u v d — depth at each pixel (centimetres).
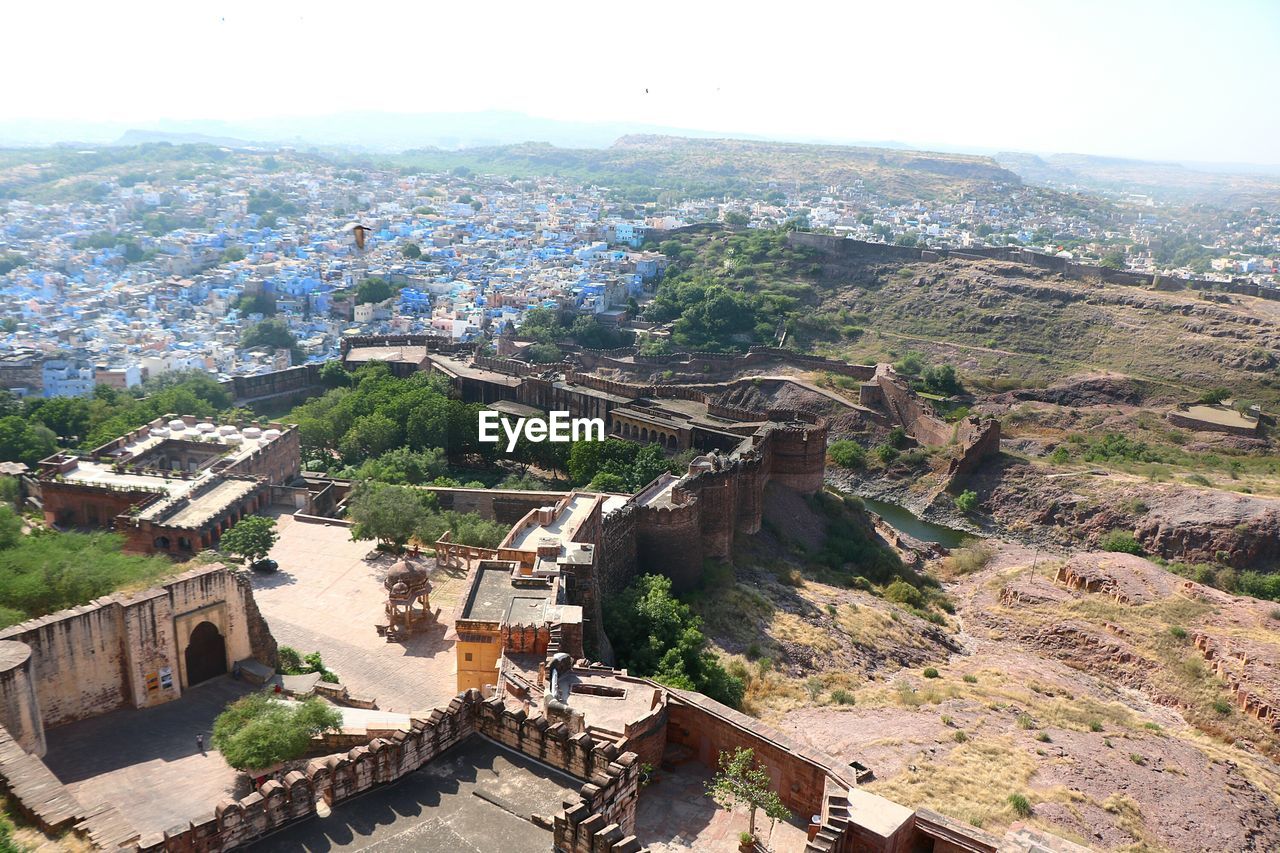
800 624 9594
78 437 13262
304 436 14388
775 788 4916
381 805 3397
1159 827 6362
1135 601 11081
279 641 7444
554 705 4803
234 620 6322
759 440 12762
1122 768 7162
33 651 5238
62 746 5259
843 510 13812
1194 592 11225
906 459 17262
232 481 10394
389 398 15338
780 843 4538
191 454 11562
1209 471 16575
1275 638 9900
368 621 7912
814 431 13425
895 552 13425
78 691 5506
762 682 8075
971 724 7762
